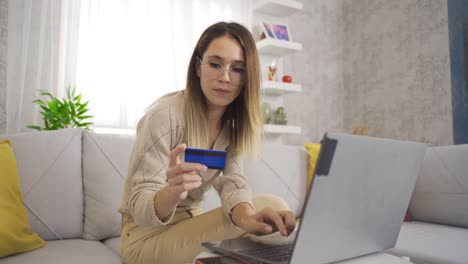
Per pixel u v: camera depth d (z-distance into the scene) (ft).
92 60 8.70
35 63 8.15
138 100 9.12
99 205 5.27
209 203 6.07
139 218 3.00
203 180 4.04
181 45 9.75
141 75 9.18
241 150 4.17
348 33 13.07
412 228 5.85
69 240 4.93
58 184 5.04
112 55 8.89
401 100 11.09
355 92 12.67
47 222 4.87
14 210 4.13
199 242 3.33
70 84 8.39
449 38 9.84
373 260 2.61
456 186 5.99
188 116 3.75
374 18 12.10
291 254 2.10
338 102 12.99
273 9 11.07
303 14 12.37
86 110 7.64
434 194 6.31
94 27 8.75
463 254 4.09
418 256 4.20
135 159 3.42
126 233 3.83
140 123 3.79
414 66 10.75
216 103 3.71
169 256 3.37
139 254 3.55
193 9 10.00
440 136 10.00
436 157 6.41
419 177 6.59
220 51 3.59
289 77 10.91
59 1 8.44
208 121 4.09
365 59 12.35
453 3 9.77
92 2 8.75
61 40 8.43
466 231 5.57
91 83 8.68
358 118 12.52
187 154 2.65
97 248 4.48
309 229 2.11
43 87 8.22
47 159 5.06
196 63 3.86
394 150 2.42
